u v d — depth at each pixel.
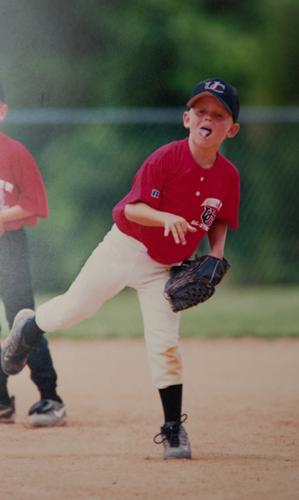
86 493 11.29
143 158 40.03
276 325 29.02
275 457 13.55
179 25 44.94
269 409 17.56
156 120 37.31
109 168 39.53
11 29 32.75
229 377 21.41
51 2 37.59
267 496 11.23
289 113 37.41
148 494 11.28
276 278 40.19
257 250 40.19
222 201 13.23
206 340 27.17
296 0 46.47
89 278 13.48
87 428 15.70
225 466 12.87
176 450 13.26
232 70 45.91
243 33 46.25
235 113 12.87
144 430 15.55
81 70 41.41
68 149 39.06
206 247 35.34
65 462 13.05
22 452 13.75
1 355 14.86
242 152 41.06
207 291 13.14
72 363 23.36
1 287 15.38
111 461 13.14
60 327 13.95
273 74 46.50
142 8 44.41
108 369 22.45
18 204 15.11
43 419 15.70
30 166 15.15
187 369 22.53
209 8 46.28
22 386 19.84
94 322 29.84
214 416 16.86
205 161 12.98
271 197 41.03
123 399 18.62
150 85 44.44
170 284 13.08
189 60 45.16
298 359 24.06
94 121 36.25
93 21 42.28
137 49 44.25
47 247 37.53
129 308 33.56
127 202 12.98
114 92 43.69
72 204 38.78
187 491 11.45
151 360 13.33
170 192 12.98
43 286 37.03
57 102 40.34
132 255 13.25
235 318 30.33
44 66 37.69
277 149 41.31
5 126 37.91
